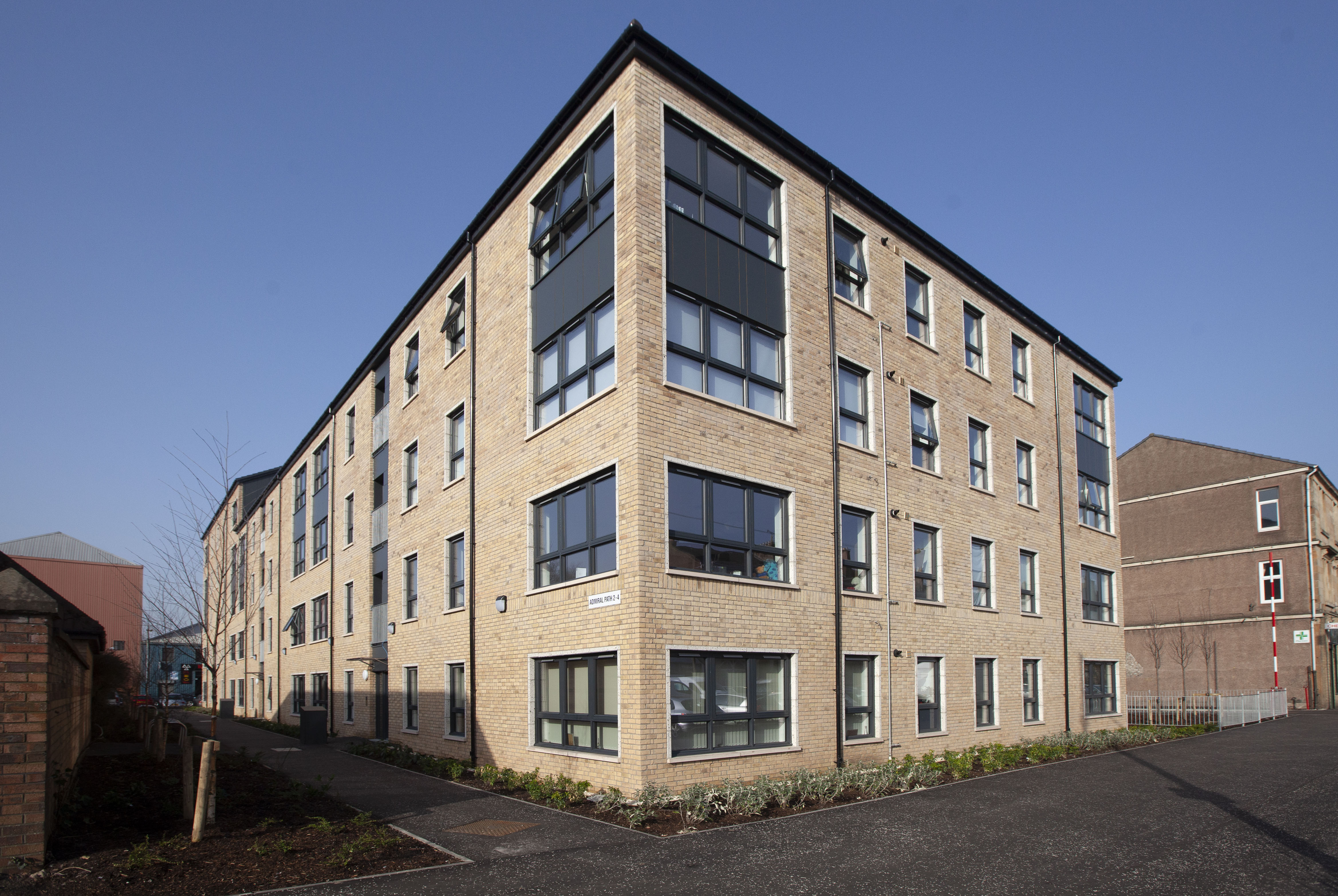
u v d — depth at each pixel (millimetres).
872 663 16094
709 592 13031
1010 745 19156
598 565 13383
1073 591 23422
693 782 12211
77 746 12609
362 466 25797
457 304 19781
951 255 20109
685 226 13898
